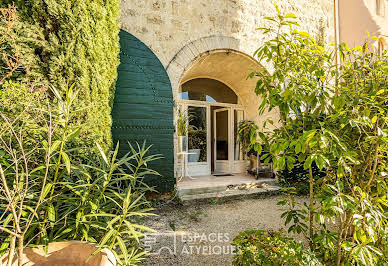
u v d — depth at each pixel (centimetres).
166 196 396
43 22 246
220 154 681
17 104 182
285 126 178
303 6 582
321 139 123
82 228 146
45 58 248
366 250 122
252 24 508
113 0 302
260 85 186
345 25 668
